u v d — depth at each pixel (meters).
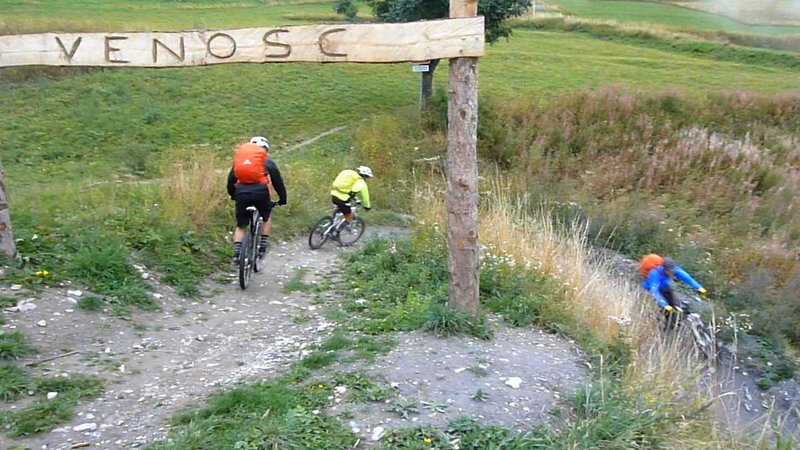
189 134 19.80
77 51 5.88
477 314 5.80
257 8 39.72
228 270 8.08
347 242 10.60
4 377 4.57
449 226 5.73
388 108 23.00
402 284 7.30
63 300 5.94
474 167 5.60
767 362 8.55
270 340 5.86
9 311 5.54
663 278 8.88
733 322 9.18
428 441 3.93
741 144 18.52
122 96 22.03
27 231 7.02
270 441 3.78
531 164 16.33
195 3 39.81
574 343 6.01
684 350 7.11
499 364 5.11
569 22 38.34
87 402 4.45
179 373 5.05
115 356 5.25
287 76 25.56
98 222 7.87
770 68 31.89
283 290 7.56
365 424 4.08
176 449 3.69
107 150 18.17
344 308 6.73
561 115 19.64
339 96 23.98
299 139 19.97
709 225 13.53
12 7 32.03
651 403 4.76
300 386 4.58
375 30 5.39
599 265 9.73
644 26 37.00
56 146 17.97
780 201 14.98
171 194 9.21
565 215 12.70
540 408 4.54
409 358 5.05
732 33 34.59
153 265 7.33
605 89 22.06
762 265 11.45
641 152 17.48
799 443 5.07
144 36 5.78
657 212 13.32
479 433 4.04
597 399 4.63
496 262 7.29
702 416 5.00
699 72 30.20
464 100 5.42
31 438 3.94
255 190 7.43
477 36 5.21
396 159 15.82
